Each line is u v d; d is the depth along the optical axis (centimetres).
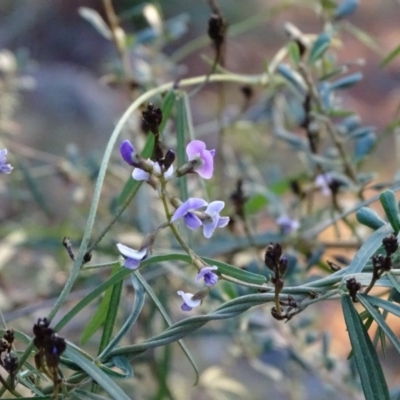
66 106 147
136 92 76
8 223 96
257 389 103
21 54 93
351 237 75
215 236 71
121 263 49
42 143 136
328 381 70
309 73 63
